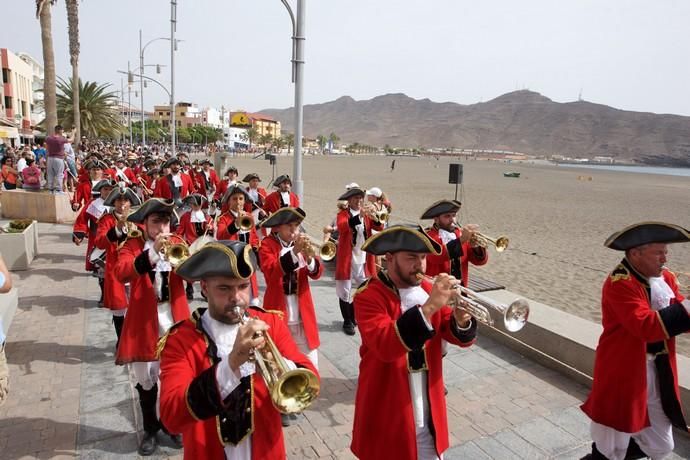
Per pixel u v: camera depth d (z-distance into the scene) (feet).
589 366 19.40
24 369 20.07
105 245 18.97
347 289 24.72
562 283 36.24
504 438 15.97
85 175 39.63
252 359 7.87
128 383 19.15
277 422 9.23
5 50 175.94
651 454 13.25
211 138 377.71
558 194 121.19
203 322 9.07
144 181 58.95
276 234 18.88
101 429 16.10
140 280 15.37
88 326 24.70
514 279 37.17
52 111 70.69
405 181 149.07
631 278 12.55
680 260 45.50
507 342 23.13
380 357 10.18
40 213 53.21
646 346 12.66
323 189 108.47
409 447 10.60
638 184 186.70
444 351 21.47
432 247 10.35
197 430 8.85
